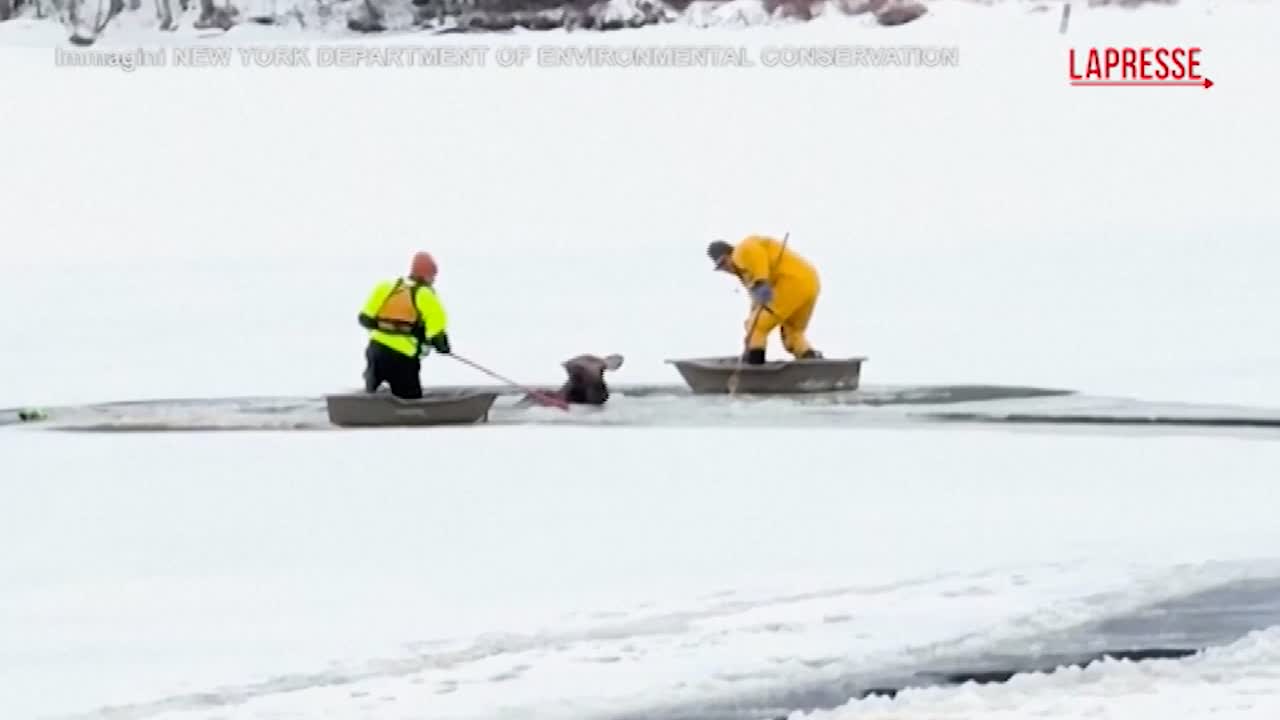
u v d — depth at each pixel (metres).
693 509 36.94
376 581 30.39
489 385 62.03
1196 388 58.38
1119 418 50.72
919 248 98.69
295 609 28.41
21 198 115.44
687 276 90.62
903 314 78.06
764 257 58.25
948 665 24.94
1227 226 102.31
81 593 29.73
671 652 25.53
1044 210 111.38
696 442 46.62
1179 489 39.06
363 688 23.89
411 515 36.62
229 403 56.91
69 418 53.44
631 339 72.56
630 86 145.88
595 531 34.72
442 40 159.25
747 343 58.50
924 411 52.78
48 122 134.12
